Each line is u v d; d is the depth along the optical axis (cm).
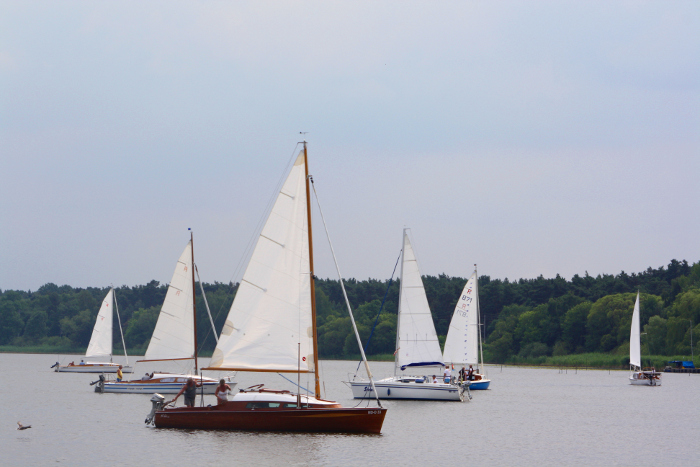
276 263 5403
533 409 8031
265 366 5353
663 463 4650
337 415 5178
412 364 8938
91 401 8262
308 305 5359
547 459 4719
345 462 4359
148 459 4388
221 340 5397
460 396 8631
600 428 6353
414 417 6925
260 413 5222
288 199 5428
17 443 5041
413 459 4553
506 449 5075
